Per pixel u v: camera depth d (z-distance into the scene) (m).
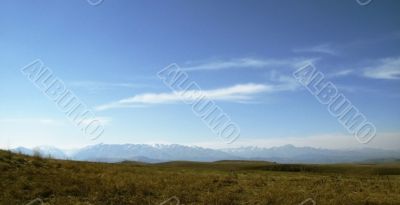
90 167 33.00
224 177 34.88
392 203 23.88
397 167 163.62
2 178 23.23
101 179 27.11
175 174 36.00
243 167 144.62
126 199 22.31
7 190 21.23
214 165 159.75
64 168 30.11
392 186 32.97
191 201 23.14
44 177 25.06
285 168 142.75
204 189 26.81
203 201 23.00
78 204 20.70
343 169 144.12
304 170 140.25
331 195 25.97
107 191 23.44
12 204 19.55
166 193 24.55
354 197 25.25
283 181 34.25
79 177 26.52
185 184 28.11
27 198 20.97
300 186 30.83
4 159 27.00
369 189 30.55
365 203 23.59
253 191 27.48
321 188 29.27
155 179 29.77
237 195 25.39
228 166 149.38
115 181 26.73
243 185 30.14
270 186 30.17
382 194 28.02
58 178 25.16
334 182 34.25
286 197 24.62
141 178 29.58
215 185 28.86
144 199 22.67
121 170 35.06
